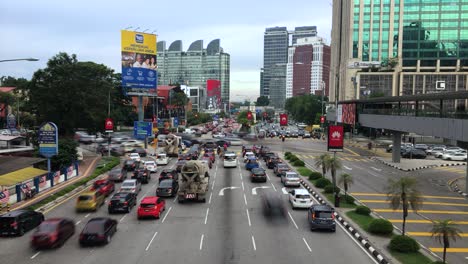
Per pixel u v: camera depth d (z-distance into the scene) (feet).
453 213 105.70
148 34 264.11
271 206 110.83
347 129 329.72
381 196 124.57
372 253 73.05
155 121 367.04
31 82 214.69
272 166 180.75
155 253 72.49
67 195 126.00
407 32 459.73
